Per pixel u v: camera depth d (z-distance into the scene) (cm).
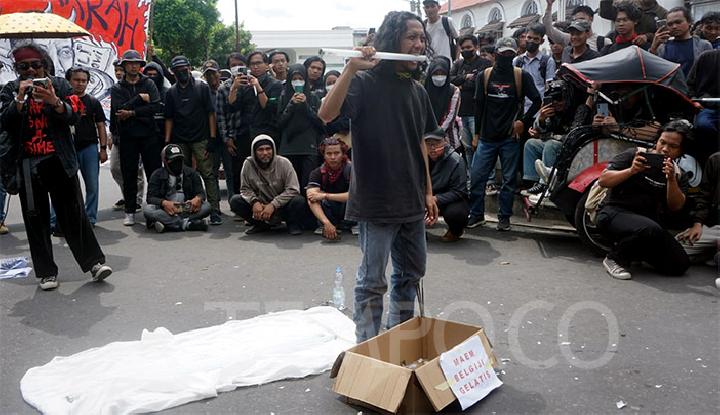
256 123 752
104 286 515
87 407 313
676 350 372
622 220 512
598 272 526
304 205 691
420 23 323
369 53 304
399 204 331
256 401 324
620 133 574
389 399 293
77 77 708
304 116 712
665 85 562
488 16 2848
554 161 657
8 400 330
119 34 1034
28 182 484
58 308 466
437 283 504
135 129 745
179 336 398
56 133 489
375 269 338
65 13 1020
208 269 558
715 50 587
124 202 811
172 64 741
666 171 502
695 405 311
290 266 562
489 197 768
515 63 822
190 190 736
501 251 599
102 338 410
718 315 424
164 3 3297
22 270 563
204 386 332
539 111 664
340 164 668
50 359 380
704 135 563
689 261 507
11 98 485
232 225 752
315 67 751
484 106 669
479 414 305
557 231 671
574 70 583
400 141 328
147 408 312
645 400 317
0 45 950
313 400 323
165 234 707
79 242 512
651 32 732
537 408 311
